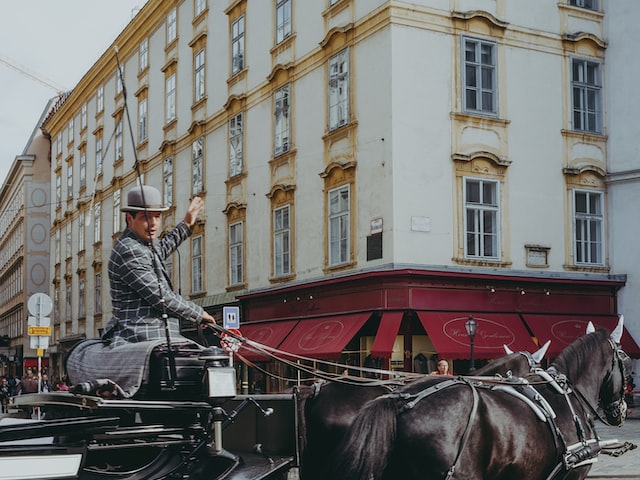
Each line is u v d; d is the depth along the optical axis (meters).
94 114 46.78
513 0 24.27
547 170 24.52
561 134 24.89
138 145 39.22
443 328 21.69
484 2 23.73
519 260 23.77
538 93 24.53
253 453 6.80
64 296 52.03
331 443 7.25
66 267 51.69
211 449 6.14
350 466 5.77
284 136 26.91
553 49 24.94
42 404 6.05
